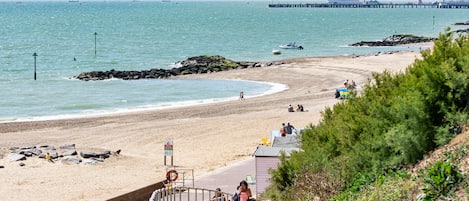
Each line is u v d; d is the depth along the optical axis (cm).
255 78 10125
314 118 6400
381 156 2014
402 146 1914
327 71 10550
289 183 2406
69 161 4591
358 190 1905
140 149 5238
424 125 1930
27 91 8856
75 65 12706
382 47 16938
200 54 15125
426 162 1819
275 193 2420
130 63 13238
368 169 2036
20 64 12625
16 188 3897
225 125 6178
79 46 17012
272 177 2559
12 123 6431
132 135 5784
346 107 2644
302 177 2214
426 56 2378
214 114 6844
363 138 2183
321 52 15500
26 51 15438
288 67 11225
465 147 1736
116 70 11700
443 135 1883
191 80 10075
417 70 2344
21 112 7244
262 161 3100
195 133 5834
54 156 4669
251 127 6056
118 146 5350
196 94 8581
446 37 2327
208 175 3916
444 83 1997
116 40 19162
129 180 4103
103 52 15538
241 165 4206
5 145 5369
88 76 10300
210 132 5866
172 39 19712
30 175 4222
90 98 8238
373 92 2516
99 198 3278
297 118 6444
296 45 16600
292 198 2181
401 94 2266
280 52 15150
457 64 2130
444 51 2278
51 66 12425
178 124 6284
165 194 2861
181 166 4534
